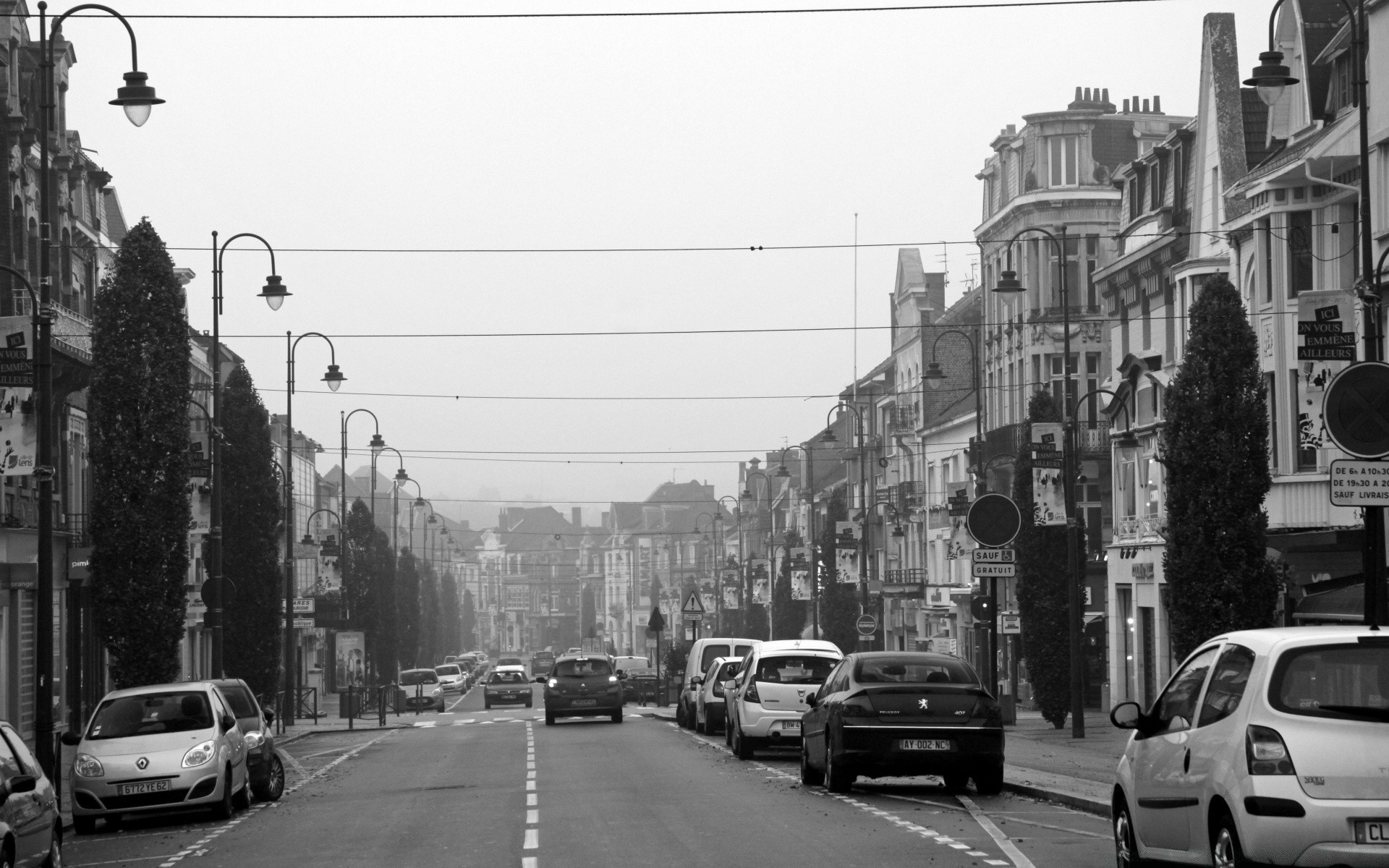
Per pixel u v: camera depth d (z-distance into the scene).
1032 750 35.34
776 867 16.73
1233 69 50.75
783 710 34.09
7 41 43.22
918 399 99.38
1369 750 11.62
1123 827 14.94
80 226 50.56
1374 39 37.50
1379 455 19.30
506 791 27.59
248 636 55.28
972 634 82.62
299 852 19.97
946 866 16.45
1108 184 77.94
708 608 159.62
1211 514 32.88
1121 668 55.72
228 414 55.97
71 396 49.41
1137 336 56.91
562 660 55.50
